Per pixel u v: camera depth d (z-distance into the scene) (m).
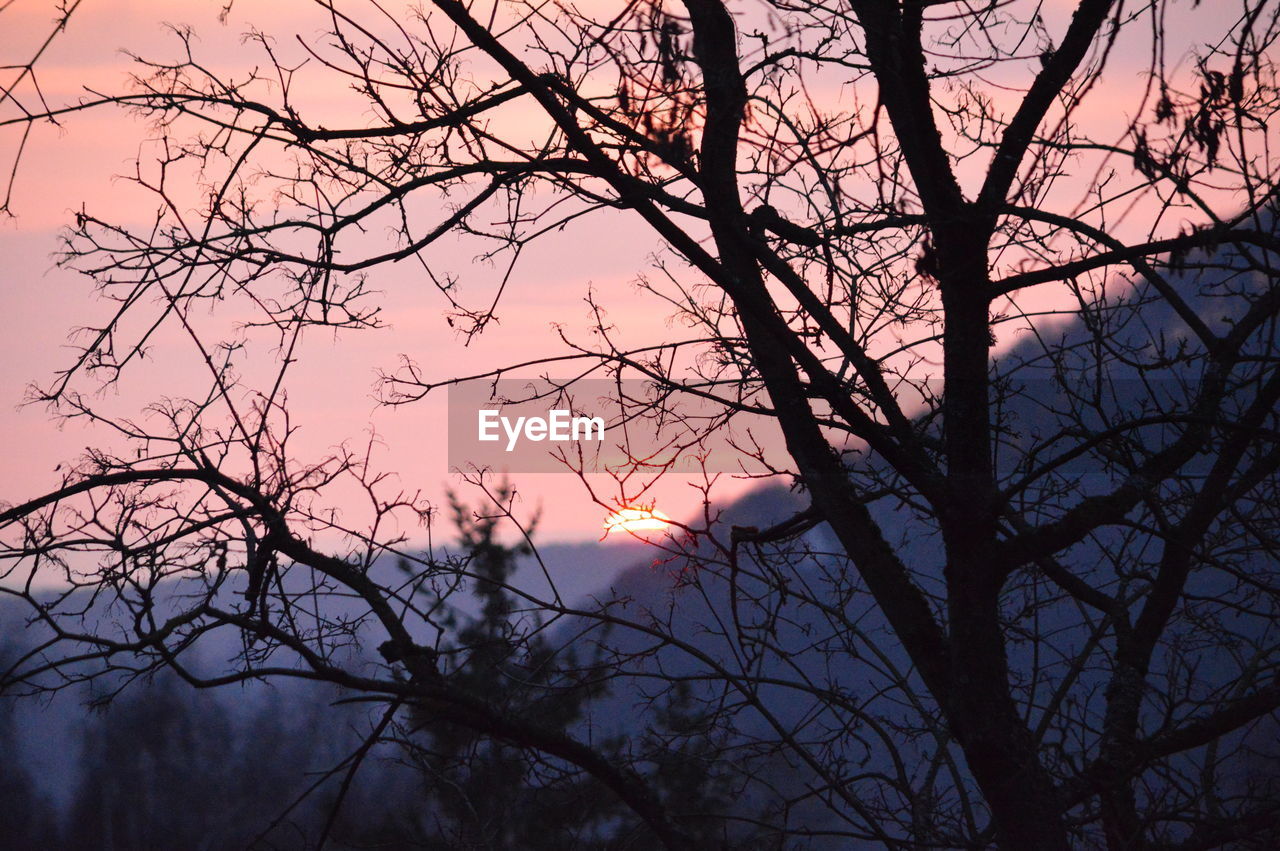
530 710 5.36
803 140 3.62
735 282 4.21
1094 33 3.90
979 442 4.43
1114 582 5.44
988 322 4.44
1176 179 3.23
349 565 4.94
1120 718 4.99
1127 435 4.82
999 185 4.16
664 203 4.31
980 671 4.41
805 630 5.43
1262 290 4.91
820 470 4.86
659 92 3.42
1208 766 5.13
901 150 4.28
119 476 4.64
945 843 4.73
